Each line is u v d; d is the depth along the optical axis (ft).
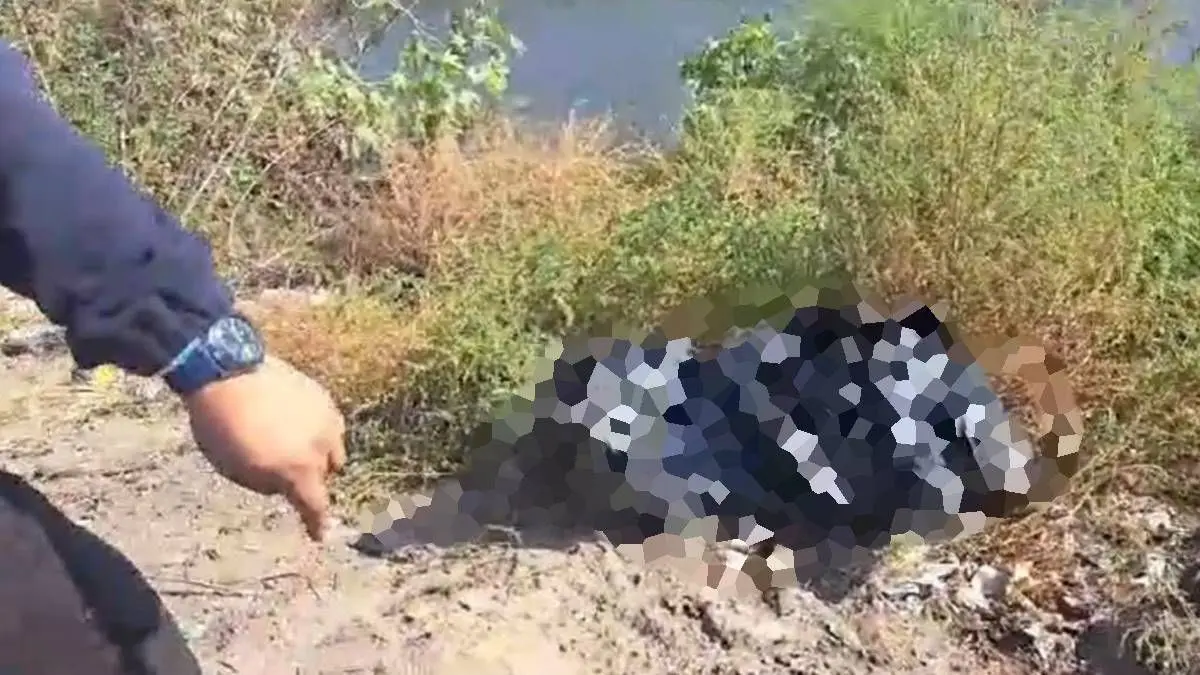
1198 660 9.28
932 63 13.35
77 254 4.34
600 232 13.84
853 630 9.74
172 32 16.43
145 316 4.43
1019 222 11.91
